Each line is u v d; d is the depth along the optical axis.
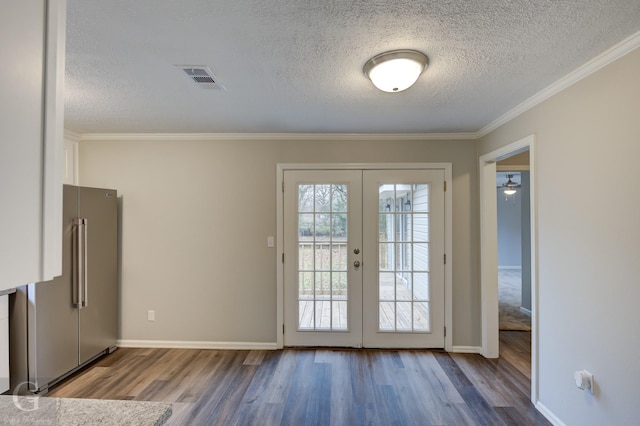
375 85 1.81
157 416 0.91
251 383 2.52
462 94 2.14
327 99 2.24
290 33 1.43
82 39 1.47
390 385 2.49
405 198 3.19
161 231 3.23
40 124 0.61
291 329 3.21
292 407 2.20
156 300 3.24
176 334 3.23
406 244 3.19
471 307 3.15
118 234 3.23
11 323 2.30
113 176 3.23
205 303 3.22
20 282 0.57
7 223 0.55
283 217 3.21
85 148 3.23
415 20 1.33
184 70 1.80
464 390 2.42
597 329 1.67
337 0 1.20
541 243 2.13
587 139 1.74
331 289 3.21
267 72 1.82
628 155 1.50
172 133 3.16
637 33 1.42
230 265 3.22
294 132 3.13
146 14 1.29
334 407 2.21
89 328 2.79
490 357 3.00
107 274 3.02
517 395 2.36
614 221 1.57
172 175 3.23
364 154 3.19
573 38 1.47
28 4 0.59
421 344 3.18
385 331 3.19
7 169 0.55
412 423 2.04
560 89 1.94
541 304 2.13
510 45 1.53
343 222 3.21
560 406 1.95
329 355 3.04
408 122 2.79
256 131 3.09
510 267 8.35
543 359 2.12
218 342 3.21
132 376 2.62
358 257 3.19
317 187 3.22
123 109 2.45
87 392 2.39
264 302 3.21
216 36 1.45
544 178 2.10
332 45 1.53
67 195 2.61
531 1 1.21
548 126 2.06
